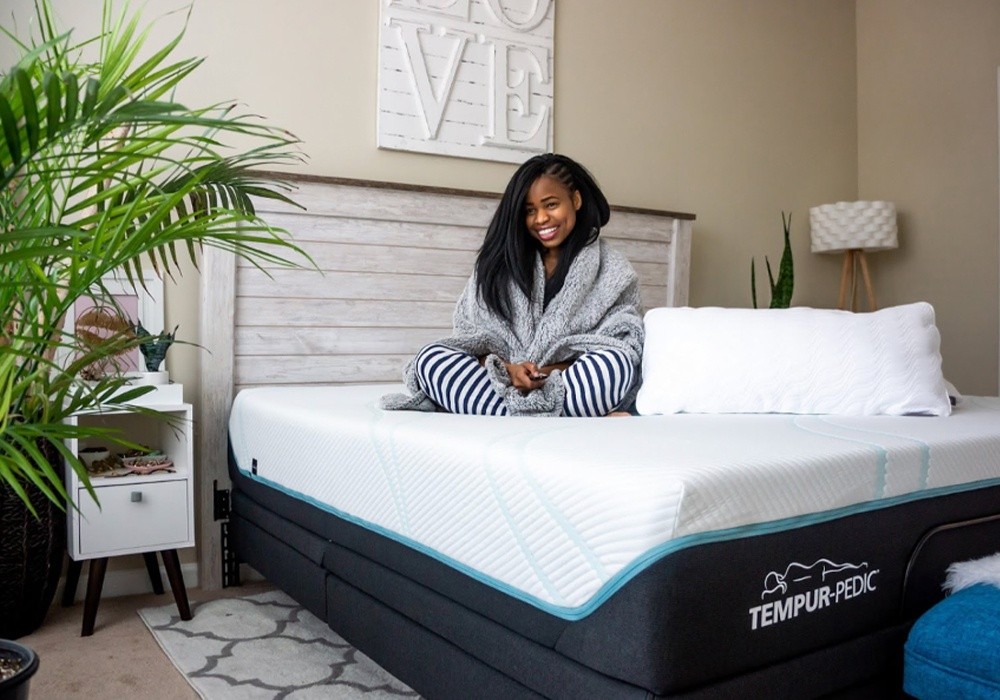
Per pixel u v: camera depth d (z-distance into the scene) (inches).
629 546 41.9
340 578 72.5
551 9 132.6
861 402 68.1
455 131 124.1
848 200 167.6
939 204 156.3
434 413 73.0
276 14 112.7
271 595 100.3
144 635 86.2
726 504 42.4
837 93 166.4
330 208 110.6
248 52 111.0
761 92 156.4
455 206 119.0
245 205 72.6
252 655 79.2
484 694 51.8
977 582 50.9
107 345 58.8
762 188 156.4
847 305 166.2
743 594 42.8
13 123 39.8
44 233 43.4
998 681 43.5
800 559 45.6
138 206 54.7
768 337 69.9
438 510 56.7
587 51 137.4
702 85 149.3
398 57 119.9
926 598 53.3
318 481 75.0
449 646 55.8
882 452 51.1
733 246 153.1
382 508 64.1
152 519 89.6
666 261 138.3
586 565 44.4
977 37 150.3
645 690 40.8
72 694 70.6
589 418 67.6
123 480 88.4
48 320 52.1
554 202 78.0
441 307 118.6
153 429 102.8
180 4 106.7
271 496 87.7
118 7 103.1
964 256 152.7
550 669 46.4
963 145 152.5
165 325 105.4
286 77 113.3
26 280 53.4
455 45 124.0
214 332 103.7
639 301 82.0
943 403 68.9
